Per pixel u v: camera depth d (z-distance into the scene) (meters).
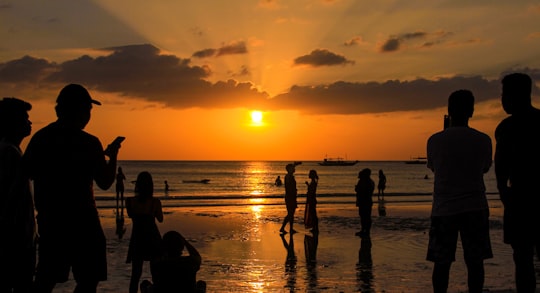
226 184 95.69
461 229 5.21
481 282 5.22
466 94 5.33
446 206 5.20
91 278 4.61
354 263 11.74
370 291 8.90
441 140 5.27
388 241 15.47
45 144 4.55
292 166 17.06
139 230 8.05
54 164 4.52
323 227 19.20
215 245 14.48
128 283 9.55
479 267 5.20
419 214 24.69
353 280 9.87
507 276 10.22
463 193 5.16
